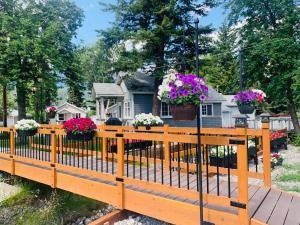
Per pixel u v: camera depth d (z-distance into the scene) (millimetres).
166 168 6164
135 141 7855
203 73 19016
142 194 4453
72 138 5719
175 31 17359
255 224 3408
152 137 4305
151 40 17344
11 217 6605
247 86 17812
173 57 18109
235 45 18438
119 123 13000
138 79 22266
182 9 18578
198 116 3494
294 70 15094
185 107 3416
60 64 17438
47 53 16234
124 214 4859
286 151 12984
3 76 15555
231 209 3705
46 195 7387
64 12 20891
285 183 7098
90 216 6410
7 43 15758
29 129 7281
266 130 4867
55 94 22891
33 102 25641
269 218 3592
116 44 19500
